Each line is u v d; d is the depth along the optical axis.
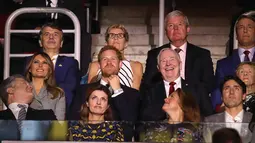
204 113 9.63
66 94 10.43
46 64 9.95
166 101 8.99
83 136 7.97
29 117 9.23
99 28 13.78
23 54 11.56
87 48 11.99
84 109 9.12
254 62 10.30
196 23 14.03
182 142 7.68
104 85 9.66
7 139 7.71
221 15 14.47
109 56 9.98
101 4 15.62
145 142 7.77
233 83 9.44
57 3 12.36
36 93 9.84
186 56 10.98
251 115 9.40
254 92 10.09
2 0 12.70
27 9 11.43
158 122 7.77
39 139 7.72
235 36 11.57
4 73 11.49
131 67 10.76
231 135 7.62
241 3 13.96
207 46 13.16
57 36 10.91
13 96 9.28
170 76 9.91
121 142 7.74
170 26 11.00
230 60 11.06
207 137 7.67
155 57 10.88
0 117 9.19
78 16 12.36
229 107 9.41
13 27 12.19
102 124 8.05
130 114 9.67
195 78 10.88
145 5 15.59
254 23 11.05
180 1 15.40
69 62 10.80
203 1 15.27
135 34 13.39
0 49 12.47
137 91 9.86
